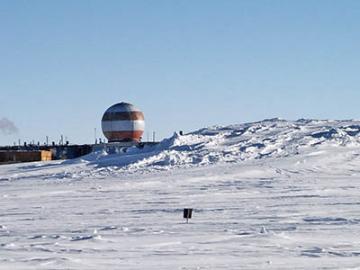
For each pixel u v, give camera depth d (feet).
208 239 64.08
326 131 270.87
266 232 69.00
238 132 282.77
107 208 108.68
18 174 228.43
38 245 59.52
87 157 264.72
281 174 196.34
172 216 91.81
